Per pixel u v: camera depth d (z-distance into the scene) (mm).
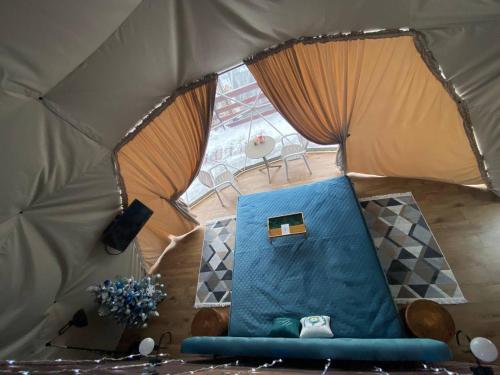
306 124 3037
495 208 2559
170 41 2037
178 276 3305
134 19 1741
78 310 2430
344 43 2262
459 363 1689
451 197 2814
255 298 2445
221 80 4891
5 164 1728
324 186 3139
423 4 1712
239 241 2969
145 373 1485
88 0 1510
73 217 2303
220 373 1552
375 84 2525
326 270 2404
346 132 2988
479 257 2324
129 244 2768
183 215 3582
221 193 4281
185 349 2055
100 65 1868
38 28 1477
